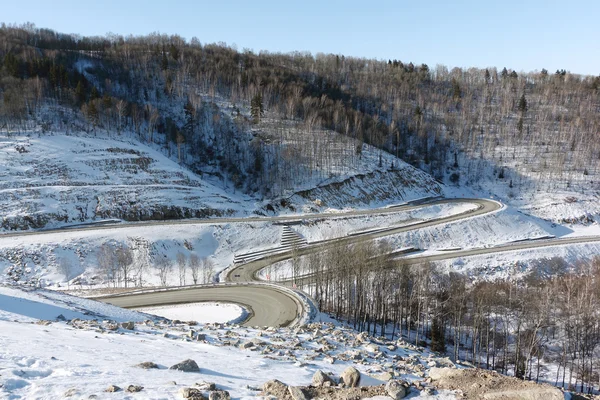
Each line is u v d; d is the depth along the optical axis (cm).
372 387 1344
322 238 9031
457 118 18100
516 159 15200
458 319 5238
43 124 11319
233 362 1767
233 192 11606
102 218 8756
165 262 7581
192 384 1236
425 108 19262
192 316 4941
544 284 7012
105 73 16588
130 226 8431
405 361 2297
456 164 15150
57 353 1512
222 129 13725
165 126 13925
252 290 5962
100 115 12512
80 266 7188
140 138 12638
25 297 3331
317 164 12425
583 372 4644
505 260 8194
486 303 5562
